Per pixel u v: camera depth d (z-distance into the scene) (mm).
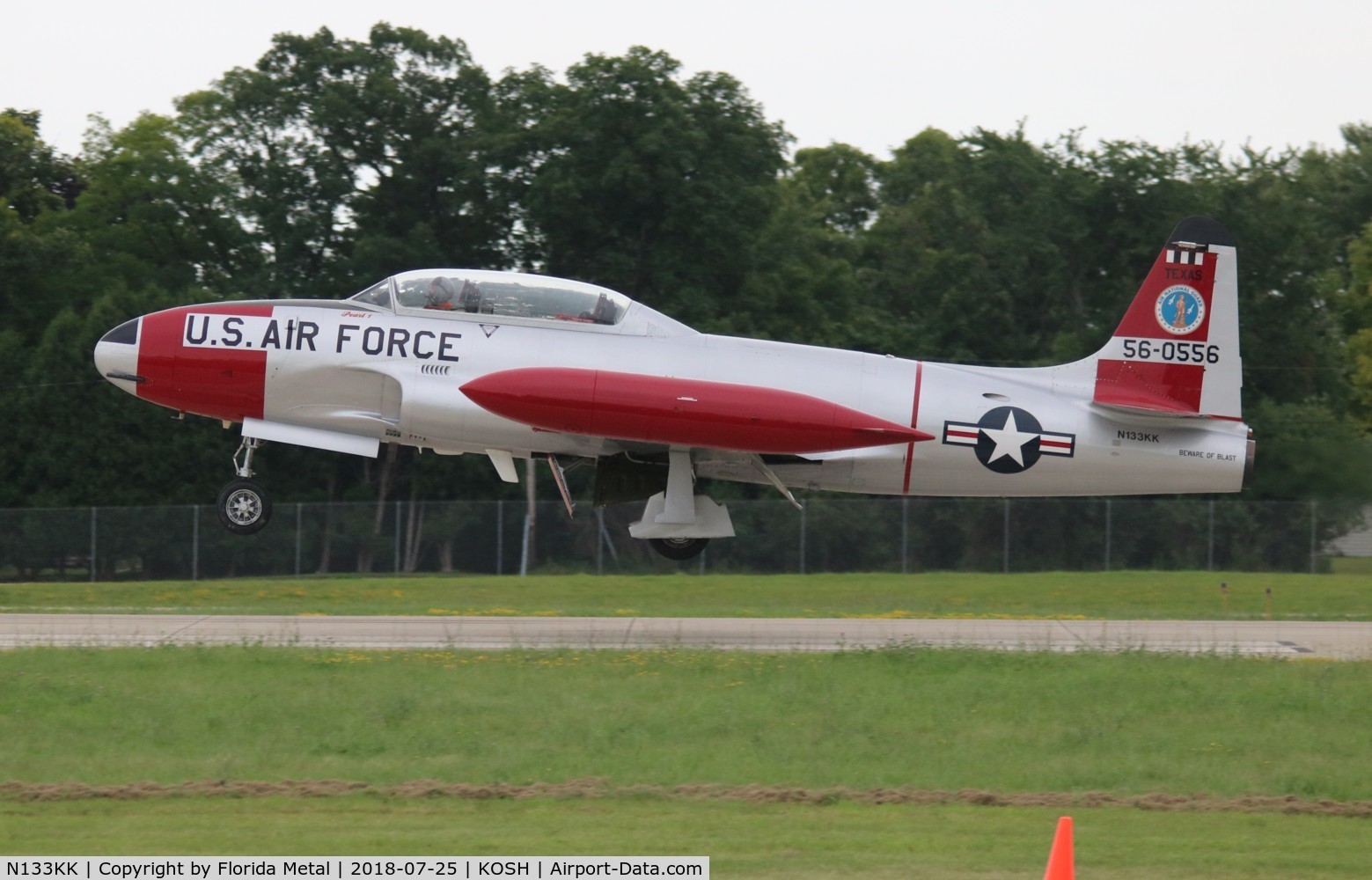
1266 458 142875
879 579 124938
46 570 133750
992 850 33500
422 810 36812
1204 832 35969
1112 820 36938
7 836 34094
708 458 67688
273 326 64812
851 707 49312
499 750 43312
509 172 175625
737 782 40250
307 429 66062
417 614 81562
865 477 68938
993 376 69250
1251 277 181125
